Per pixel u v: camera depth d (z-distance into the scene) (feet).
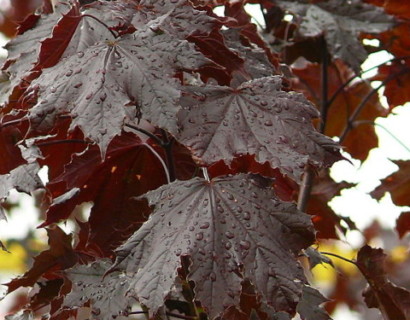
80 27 4.68
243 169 4.86
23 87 4.86
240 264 4.48
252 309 4.76
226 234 4.51
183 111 4.56
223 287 4.45
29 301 5.12
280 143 4.55
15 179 4.86
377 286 5.24
